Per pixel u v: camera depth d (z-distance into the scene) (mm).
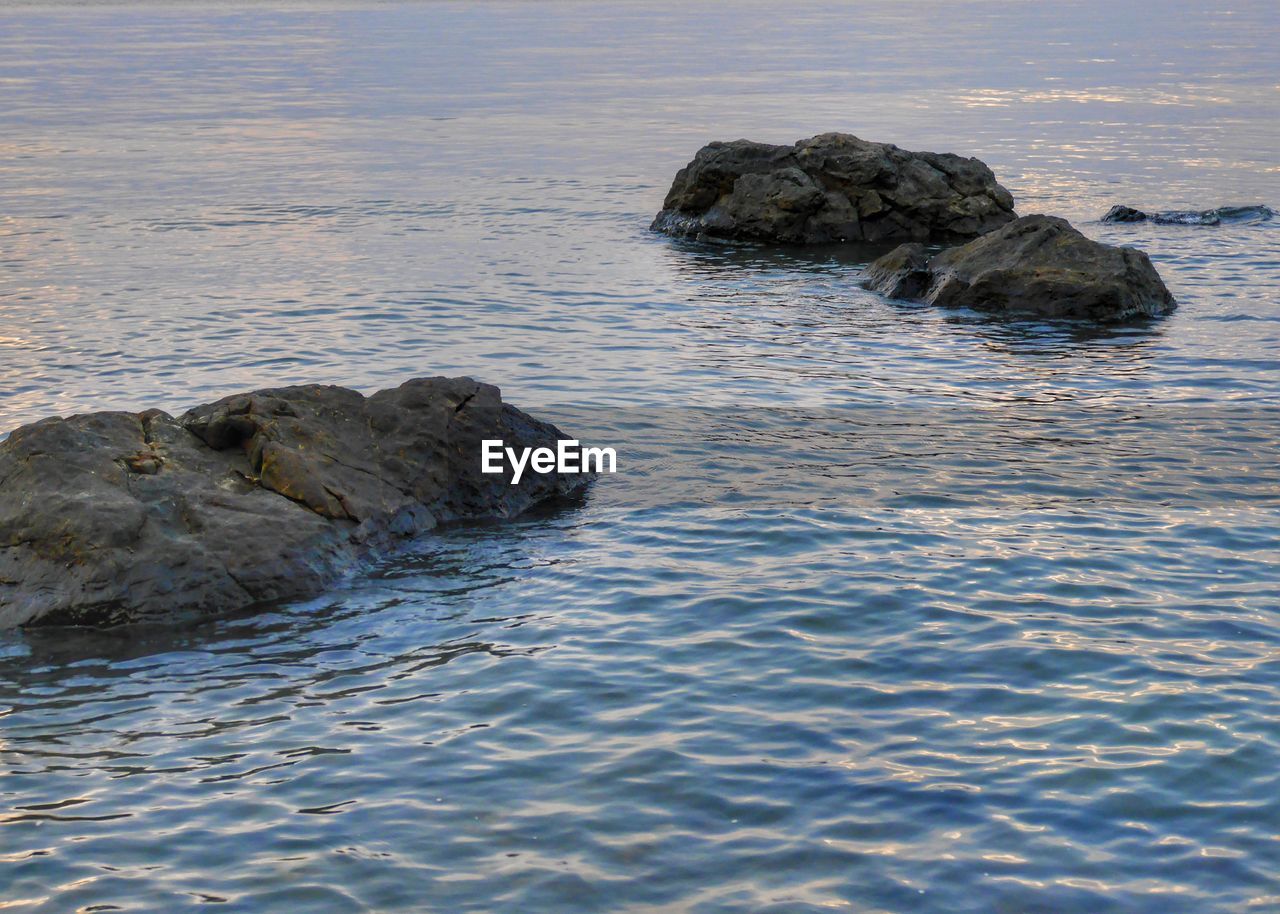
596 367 21922
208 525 12977
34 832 8945
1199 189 40688
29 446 13461
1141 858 8523
